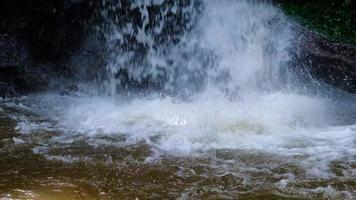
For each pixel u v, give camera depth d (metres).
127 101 7.61
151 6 8.15
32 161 5.32
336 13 11.72
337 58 8.97
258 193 4.72
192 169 5.23
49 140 5.94
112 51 8.18
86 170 5.13
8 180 4.82
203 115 6.82
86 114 6.95
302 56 8.84
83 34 8.14
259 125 6.56
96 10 8.01
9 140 5.88
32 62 8.01
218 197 4.62
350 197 4.68
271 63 8.69
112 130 6.32
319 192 4.77
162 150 5.73
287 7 12.18
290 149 5.82
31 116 6.80
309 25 10.95
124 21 8.13
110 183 4.86
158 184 4.87
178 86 8.27
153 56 8.27
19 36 7.98
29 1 7.96
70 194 4.58
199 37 8.48
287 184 4.92
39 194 4.54
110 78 8.18
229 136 6.17
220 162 5.43
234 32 8.74
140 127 6.42
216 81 8.40
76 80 8.10
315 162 5.47
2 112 6.88
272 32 9.14
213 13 8.63
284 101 7.66
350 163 5.47
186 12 8.38
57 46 8.09
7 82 7.72
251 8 9.17
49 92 7.94
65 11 7.97
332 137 6.26
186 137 6.10
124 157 5.50
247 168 5.27
